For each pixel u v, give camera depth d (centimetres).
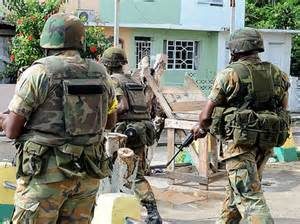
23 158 357
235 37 522
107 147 552
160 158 1095
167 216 693
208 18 2177
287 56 2330
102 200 485
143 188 600
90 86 365
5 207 532
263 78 511
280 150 1039
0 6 1630
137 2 2072
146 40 2100
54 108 355
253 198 503
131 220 463
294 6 2825
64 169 355
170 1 2117
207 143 805
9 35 1688
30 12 1401
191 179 820
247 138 498
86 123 362
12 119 354
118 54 616
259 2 2969
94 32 1394
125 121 598
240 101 507
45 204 358
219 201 769
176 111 831
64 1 1450
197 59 2189
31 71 356
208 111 517
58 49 369
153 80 835
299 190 838
